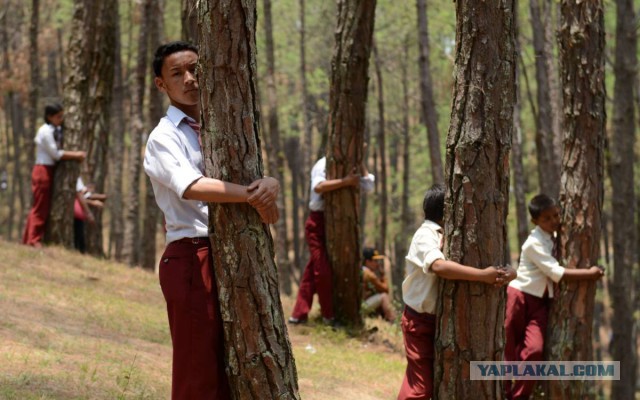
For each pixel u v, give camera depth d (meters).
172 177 3.57
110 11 11.39
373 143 24.81
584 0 6.11
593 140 6.14
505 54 4.52
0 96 26.36
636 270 16.88
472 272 4.52
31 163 17.78
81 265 9.95
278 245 16.75
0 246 9.95
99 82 11.35
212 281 3.68
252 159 3.65
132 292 9.12
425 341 4.89
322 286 8.68
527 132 20.97
